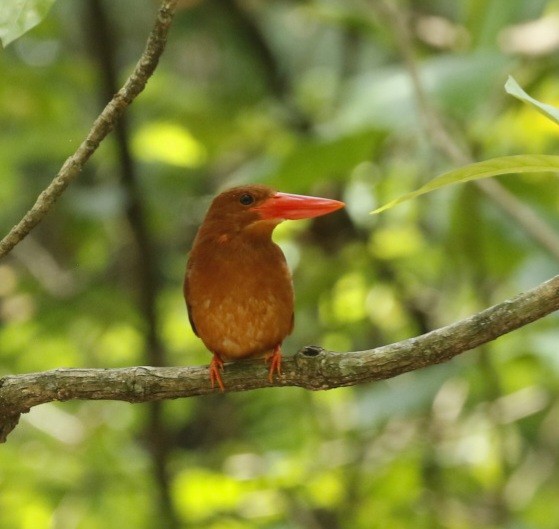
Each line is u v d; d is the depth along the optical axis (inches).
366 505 458.0
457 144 412.2
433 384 410.9
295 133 500.7
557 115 158.7
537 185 437.1
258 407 503.5
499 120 435.5
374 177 485.7
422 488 466.9
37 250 535.2
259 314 264.7
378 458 458.3
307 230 482.3
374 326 508.1
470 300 481.7
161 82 502.3
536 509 472.1
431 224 503.8
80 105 534.0
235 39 537.6
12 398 215.9
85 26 456.4
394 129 365.7
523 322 192.2
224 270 263.7
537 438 504.1
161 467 414.0
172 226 541.3
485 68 362.9
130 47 593.9
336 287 482.9
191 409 524.1
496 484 462.0
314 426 476.7
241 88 548.7
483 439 471.8
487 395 426.3
